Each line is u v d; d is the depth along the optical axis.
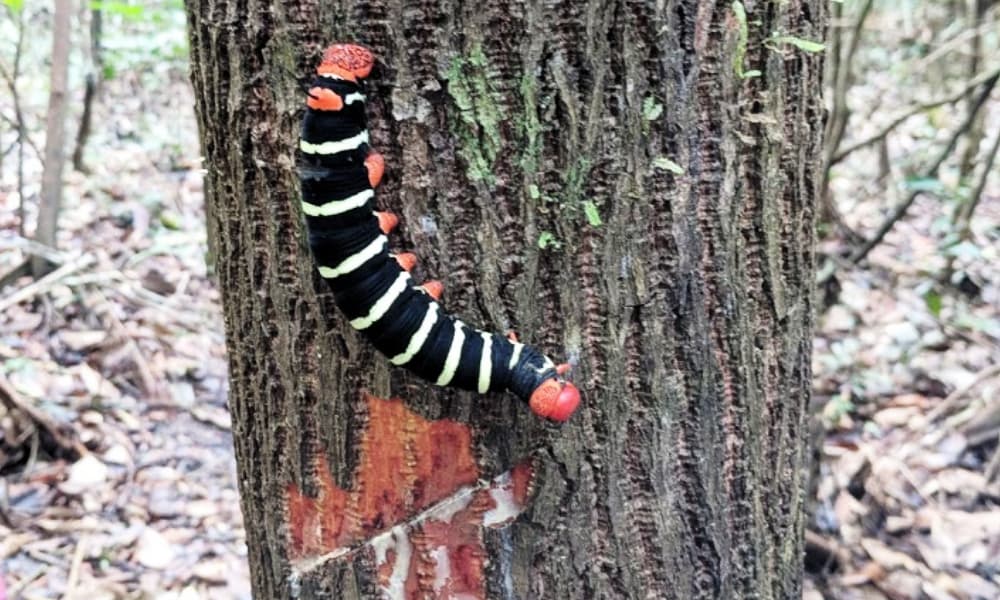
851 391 5.72
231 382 2.28
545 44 1.78
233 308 2.17
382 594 2.25
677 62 1.85
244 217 2.03
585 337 2.01
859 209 7.93
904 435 5.32
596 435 2.09
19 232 6.80
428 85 1.80
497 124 1.83
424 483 2.13
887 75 8.60
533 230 1.91
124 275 6.69
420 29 1.77
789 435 2.37
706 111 1.92
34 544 4.46
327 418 2.11
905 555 4.41
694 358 2.09
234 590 4.34
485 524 2.16
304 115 1.85
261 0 1.81
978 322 6.19
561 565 2.19
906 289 6.75
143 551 4.48
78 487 4.86
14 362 5.57
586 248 1.94
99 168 8.31
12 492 4.76
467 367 1.88
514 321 1.97
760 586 2.41
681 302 2.03
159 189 8.24
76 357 5.88
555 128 1.84
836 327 6.48
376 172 1.84
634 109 1.86
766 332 2.19
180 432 5.51
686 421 2.14
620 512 2.16
